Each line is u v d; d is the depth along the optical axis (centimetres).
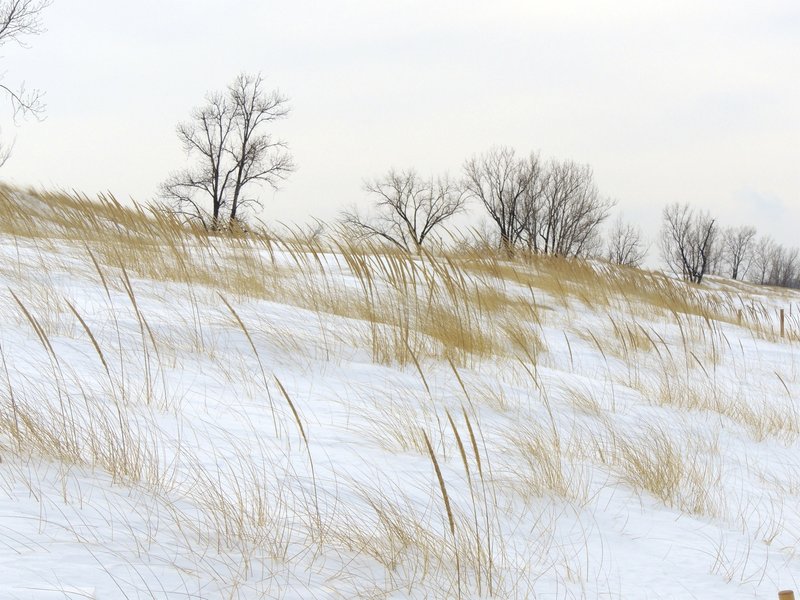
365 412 589
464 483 482
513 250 1476
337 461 478
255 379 628
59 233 1104
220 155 4772
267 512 377
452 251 1069
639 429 714
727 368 1148
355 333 818
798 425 870
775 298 4025
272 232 1007
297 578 321
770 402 958
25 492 339
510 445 571
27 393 470
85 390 507
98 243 1023
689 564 432
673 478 569
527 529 440
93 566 286
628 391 859
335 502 407
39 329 447
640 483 557
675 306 1475
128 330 688
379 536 380
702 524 509
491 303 1020
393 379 699
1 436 393
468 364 809
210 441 465
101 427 422
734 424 826
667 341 1239
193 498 377
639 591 382
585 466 573
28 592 254
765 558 466
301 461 466
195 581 296
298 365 690
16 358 549
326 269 1247
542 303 1287
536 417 672
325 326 824
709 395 909
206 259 1034
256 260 1064
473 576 365
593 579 390
